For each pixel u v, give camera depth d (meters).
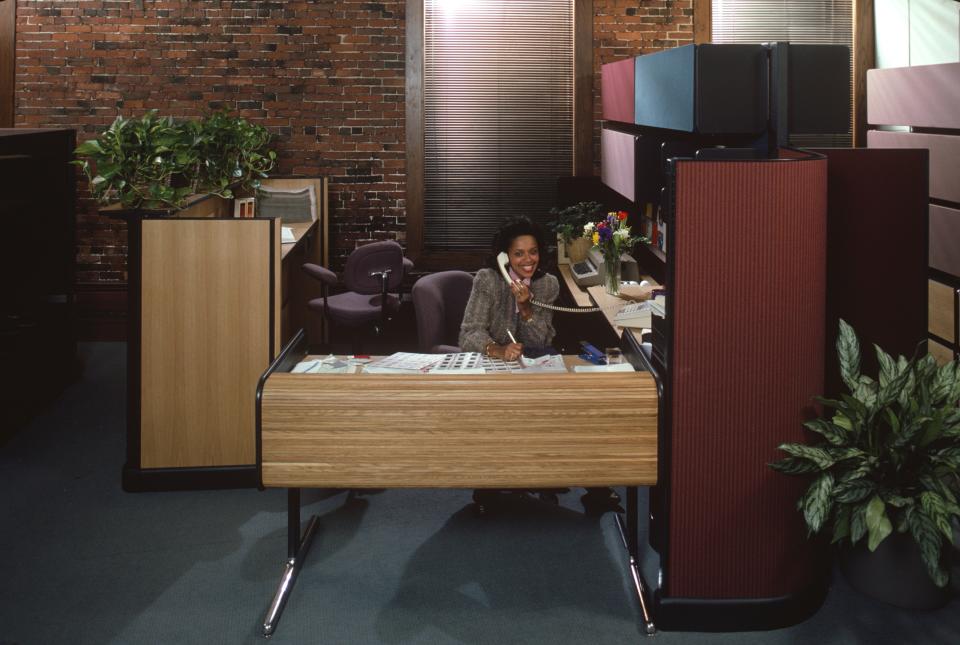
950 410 2.67
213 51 6.32
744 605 2.65
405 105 6.46
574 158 6.52
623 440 2.53
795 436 2.64
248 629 2.67
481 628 2.67
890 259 3.01
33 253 4.68
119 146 3.96
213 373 3.73
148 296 3.69
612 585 2.93
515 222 3.49
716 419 2.60
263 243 3.71
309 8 6.32
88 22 6.25
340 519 3.45
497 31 6.45
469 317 3.48
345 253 6.61
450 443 2.52
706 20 6.35
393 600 2.83
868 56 6.26
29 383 4.65
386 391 2.51
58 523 3.42
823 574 2.82
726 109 3.32
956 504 2.52
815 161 2.58
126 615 2.74
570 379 2.56
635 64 4.66
